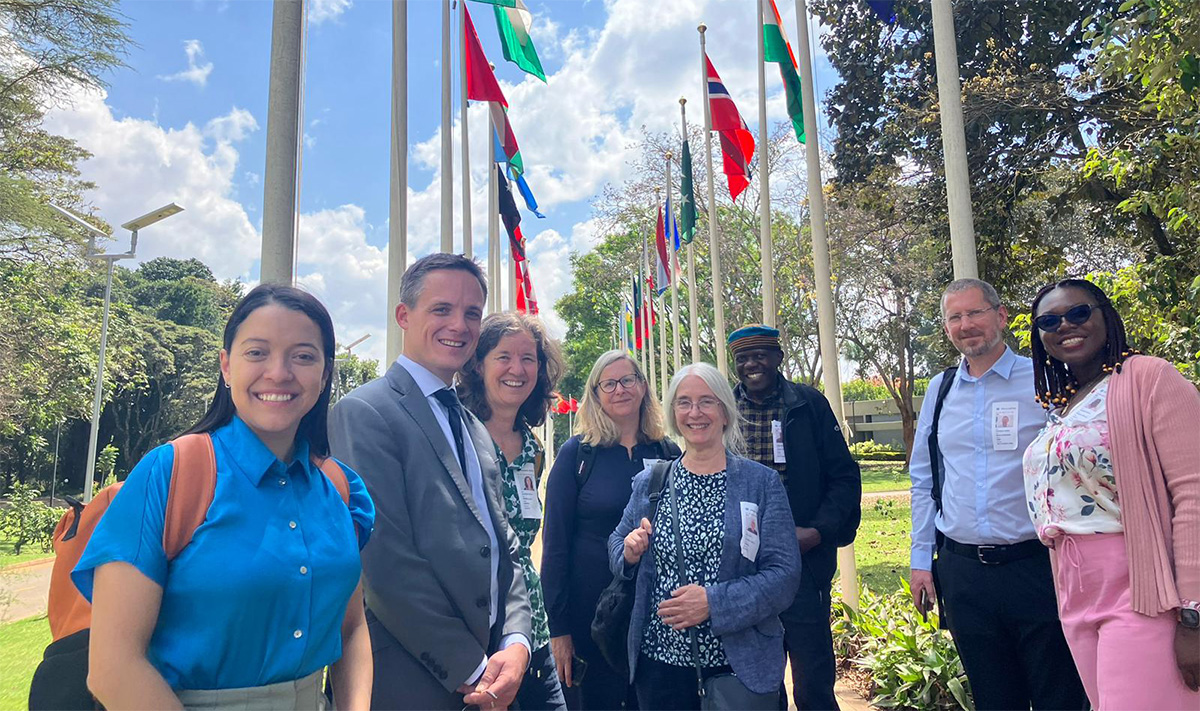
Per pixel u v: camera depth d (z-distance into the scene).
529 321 3.42
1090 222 9.82
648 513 2.88
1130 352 2.48
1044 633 2.88
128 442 33.19
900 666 4.28
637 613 2.77
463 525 2.20
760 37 7.85
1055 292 2.59
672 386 2.93
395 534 2.11
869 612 5.39
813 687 3.33
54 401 21.33
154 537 1.44
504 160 11.80
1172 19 4.18
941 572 3.20
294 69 3.46
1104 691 2.27
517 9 8.02
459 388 3.26
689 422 2.82
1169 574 2.19
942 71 4.38
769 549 2.65
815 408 3.68
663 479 2.92
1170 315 5.08
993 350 3.16
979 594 3.01
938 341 12.31
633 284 26.55
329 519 1.71
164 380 34.41
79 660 1.96
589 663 3.29
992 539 2.98
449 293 2.48
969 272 4.20
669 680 2.67
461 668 2.05
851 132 10.96
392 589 2.07
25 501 16.39
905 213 11.56
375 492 2.12
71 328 21.17
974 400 3.18
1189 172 5.30
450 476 2.25
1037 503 2.59
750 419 3.79
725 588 2.53
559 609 3.29
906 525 13.19
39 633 7.87
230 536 1.49
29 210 17.11
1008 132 9.79
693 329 12.53
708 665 2.59
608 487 3.41
